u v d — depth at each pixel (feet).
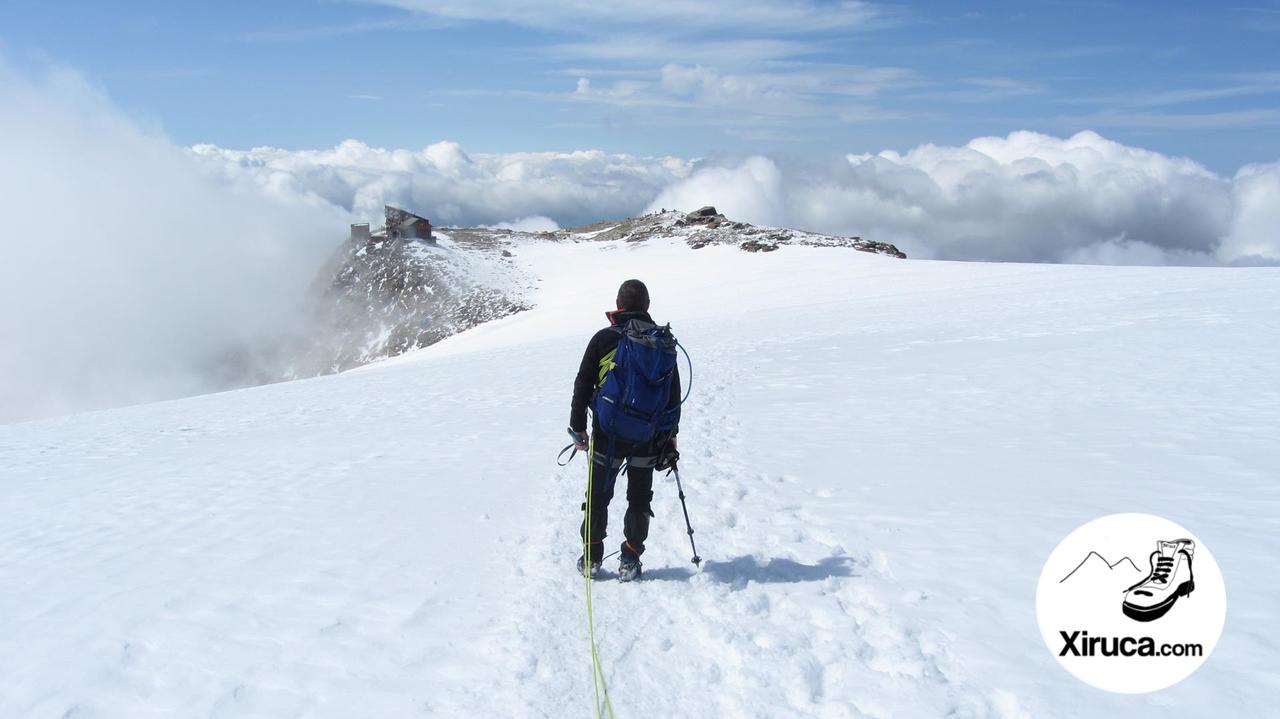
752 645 12.60
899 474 23.16
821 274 268.41
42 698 12.12
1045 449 24.95
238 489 28.76
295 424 51.37
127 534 22.88
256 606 15.66
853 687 11.03
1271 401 30.32
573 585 16.05
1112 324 65.82
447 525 21.15
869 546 16.93
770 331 96.73
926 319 91.91
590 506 16.25
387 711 11.22
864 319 101.19
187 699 11.90
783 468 25.40
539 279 395.96
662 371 15.88
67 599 16.84
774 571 16.06
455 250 455.63
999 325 74.90
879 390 41.52
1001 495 19.83
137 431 54.29
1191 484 19.54
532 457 31.14
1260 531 15.69
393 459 33.09
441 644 13.39
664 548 18.43
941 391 39.40
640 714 10.86
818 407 37.96
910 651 11.81
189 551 20.17
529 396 55.72
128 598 16.63
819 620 13.43
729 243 412.36
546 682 11.82
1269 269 144.66
